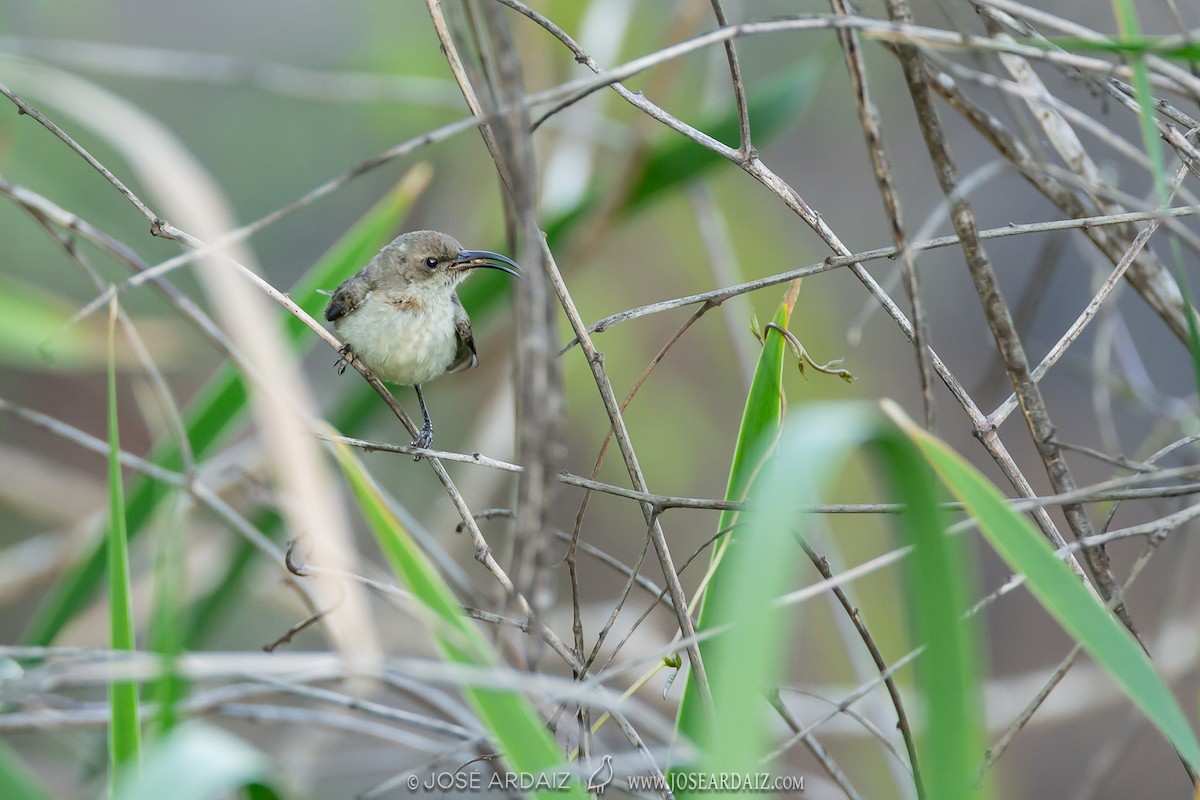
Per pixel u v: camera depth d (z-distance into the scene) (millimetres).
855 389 17875
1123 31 5609
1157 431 10133
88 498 14438
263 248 19547
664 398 18234
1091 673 12758
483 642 4980
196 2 19891
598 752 7848
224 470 10469
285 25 20156
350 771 10422
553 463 4547
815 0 17844
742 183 16359
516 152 4719
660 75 11914
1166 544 17594
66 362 11672
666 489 18562
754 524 3854
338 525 6926
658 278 18328
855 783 13602
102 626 11336
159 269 5930
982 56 7652
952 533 5355
